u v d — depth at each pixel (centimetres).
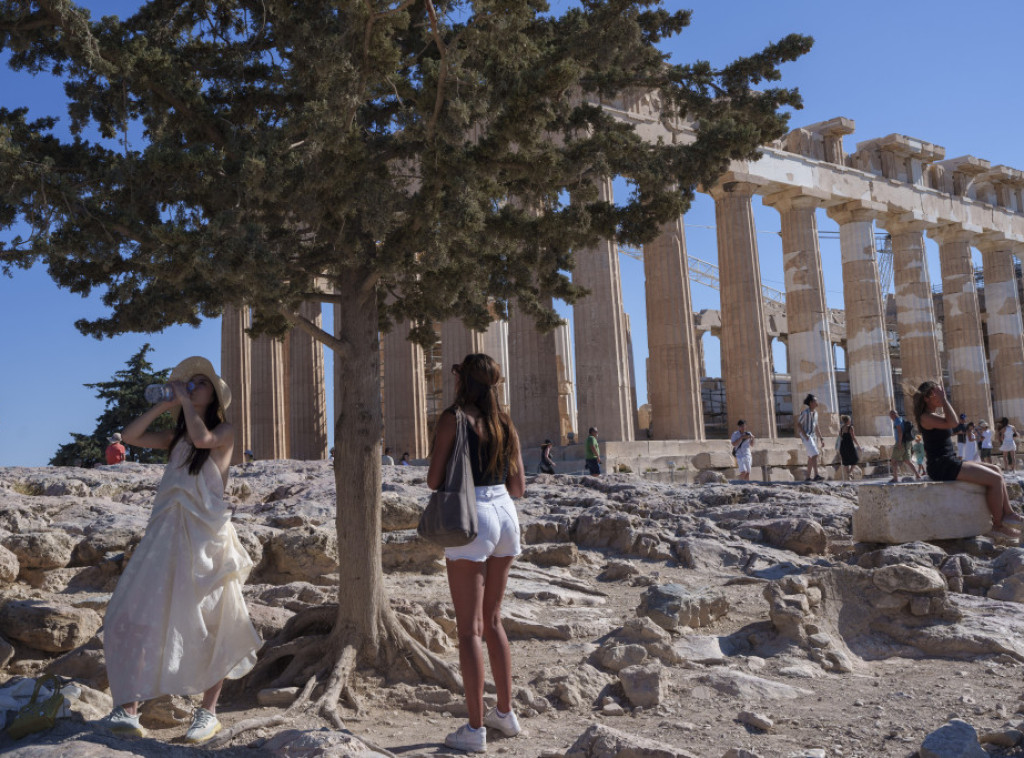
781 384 4712
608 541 1144
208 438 475
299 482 1388
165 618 455
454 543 449
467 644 459
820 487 1562
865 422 3369
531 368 2564
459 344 2714
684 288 2764
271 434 2953
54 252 606
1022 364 4112
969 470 994
